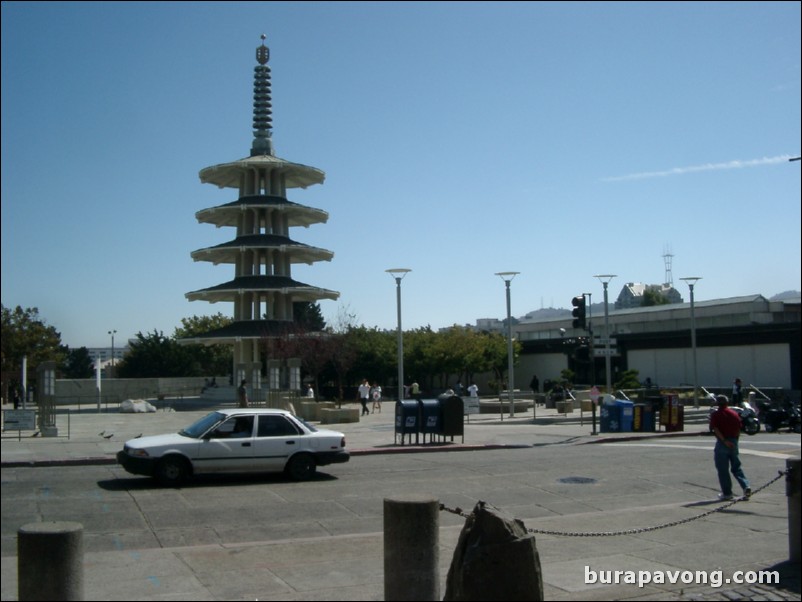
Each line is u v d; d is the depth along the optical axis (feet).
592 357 100.78
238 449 52.49
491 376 246.88
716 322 205.57
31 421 87.76
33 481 54.03
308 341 182.80
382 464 64.80
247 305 186.80
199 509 43.21
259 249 179.52
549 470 60.34
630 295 353.51
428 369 218.38
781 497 46.42
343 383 221.87
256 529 38.19
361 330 227.40
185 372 283.79
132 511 42.52
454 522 39.68
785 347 168.76
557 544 33.55
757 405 113.60
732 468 45.60
